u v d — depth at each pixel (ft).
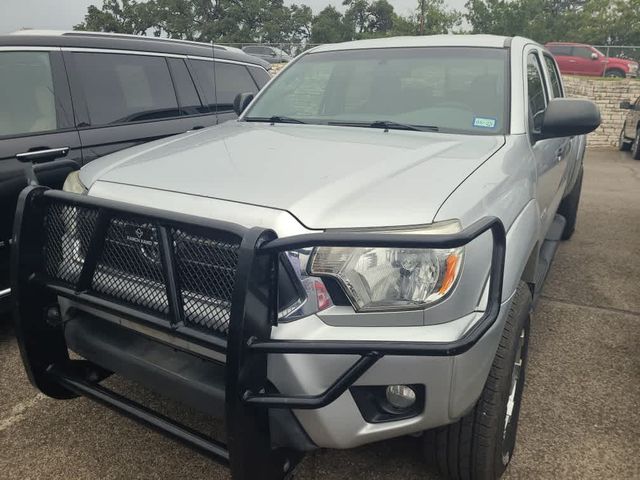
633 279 16.07
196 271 6.10
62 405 9.81
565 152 13.21
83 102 13.99
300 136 9.53
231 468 5.91
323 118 11.03
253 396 5.65
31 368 7.62
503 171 7.95
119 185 7.53
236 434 5.68
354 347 5.57
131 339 7.20
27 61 13.06
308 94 11.62
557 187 13.00
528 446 8.77
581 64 82.69
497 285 6.07
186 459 8.49
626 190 30.66
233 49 20.02
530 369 11.02
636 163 43.52
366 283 6.00
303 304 5.98
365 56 11.86
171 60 16.79
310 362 5.88
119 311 6.61
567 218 18.86
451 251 6.11
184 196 6.88
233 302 5.47
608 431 9.14
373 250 5.98
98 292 6.97
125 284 6.71
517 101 9.88
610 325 13.01
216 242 5.91
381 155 8.04
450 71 10.68
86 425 9.27
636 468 8.30
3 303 11.79
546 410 9.69
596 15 138.62
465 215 6.41
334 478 8.08
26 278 7.38
